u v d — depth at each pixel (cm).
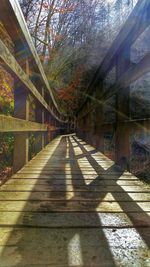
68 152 431
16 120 178
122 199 151
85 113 724
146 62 175
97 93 481
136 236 100
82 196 157
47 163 297
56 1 780
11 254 85
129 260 82
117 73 293
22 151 267
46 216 121
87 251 87
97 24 1061
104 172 240
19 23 184
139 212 128
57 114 993
